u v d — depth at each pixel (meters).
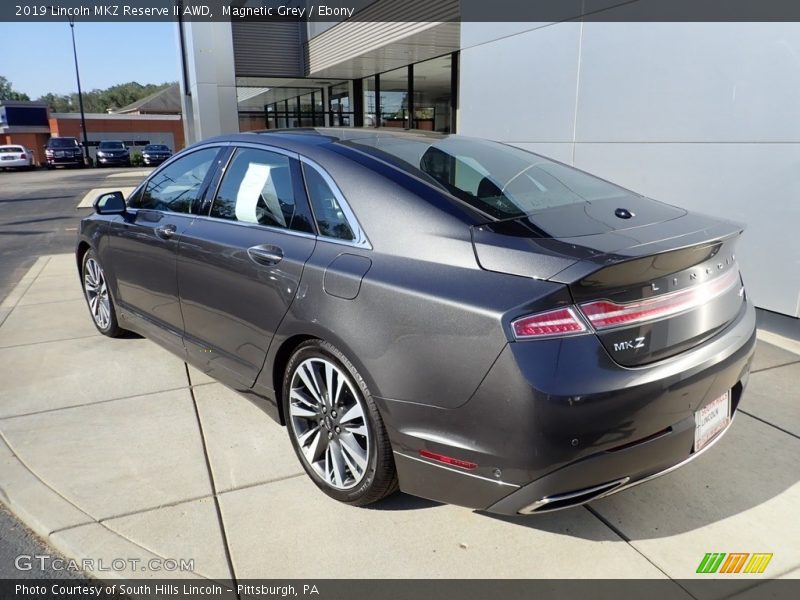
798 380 3.91
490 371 2.12
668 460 2.34
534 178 2.99
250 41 17.00
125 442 3.30
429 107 15.08
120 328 4.76
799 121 4.43
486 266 2.25
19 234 11.15
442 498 2.39
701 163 5.17
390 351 2.37
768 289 4.79
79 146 38.81
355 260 2.59
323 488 2.81
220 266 3.24
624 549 2.47
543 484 2.13
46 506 2.76
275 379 3.02
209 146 3.74
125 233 4.16
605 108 6.04
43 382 4.07
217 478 2.97
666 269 2.22
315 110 21.77
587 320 2.09
